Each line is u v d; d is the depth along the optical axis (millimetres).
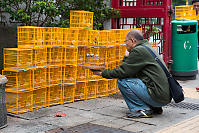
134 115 4688
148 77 4602
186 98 6379
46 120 4535
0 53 6332
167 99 4566
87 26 5648
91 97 6023
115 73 4625
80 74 5793
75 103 5609
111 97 6191
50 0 6238
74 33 5445
